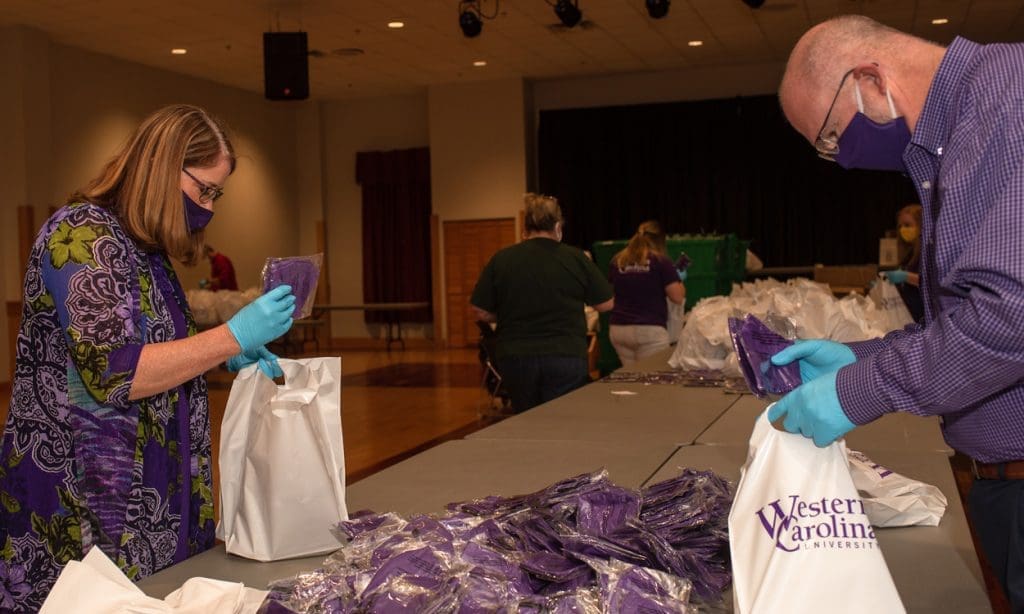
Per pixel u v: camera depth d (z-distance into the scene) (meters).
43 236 1.42
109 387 1.36
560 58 11.84
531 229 3.76
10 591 1.44
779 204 12.76
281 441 1.40
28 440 1.45
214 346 1.39
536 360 3.66
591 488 1.38
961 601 1.19
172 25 9.58
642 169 13.16
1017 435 1.16
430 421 6.74
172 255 1.50
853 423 1.07
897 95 1.17
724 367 3.56
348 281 14.54
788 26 10.50
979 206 1.05
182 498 1.54
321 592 1.14
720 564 1.25
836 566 1.02
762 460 1.10
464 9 9.25
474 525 1.30
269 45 8.86
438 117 13.30
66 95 10.24
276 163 13.95
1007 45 1.10
